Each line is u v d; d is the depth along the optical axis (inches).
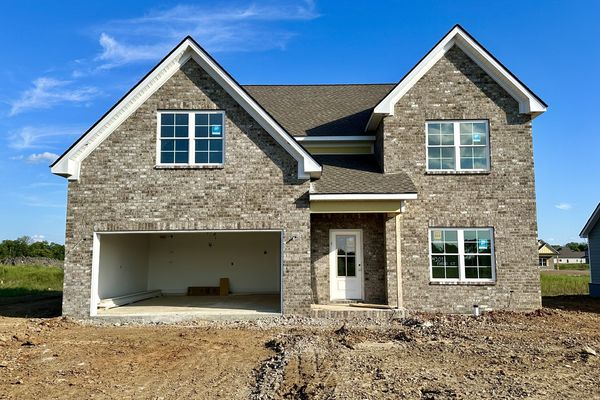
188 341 462.0
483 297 618.5
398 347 419.2
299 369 348.2
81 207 582.6
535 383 312.3
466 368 349.7
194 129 599.2
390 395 288.5
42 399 297.9
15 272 1472.7
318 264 652.7
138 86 589.6
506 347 418.3
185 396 301.7
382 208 594.2
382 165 653.9
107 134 592.7
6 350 420.8
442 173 637.3
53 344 447.5
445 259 629.9
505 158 639.1
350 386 306.2
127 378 342.3
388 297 619.2
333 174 645.9
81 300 569.6
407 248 628.7
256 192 586.9
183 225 581.3
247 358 398.3
